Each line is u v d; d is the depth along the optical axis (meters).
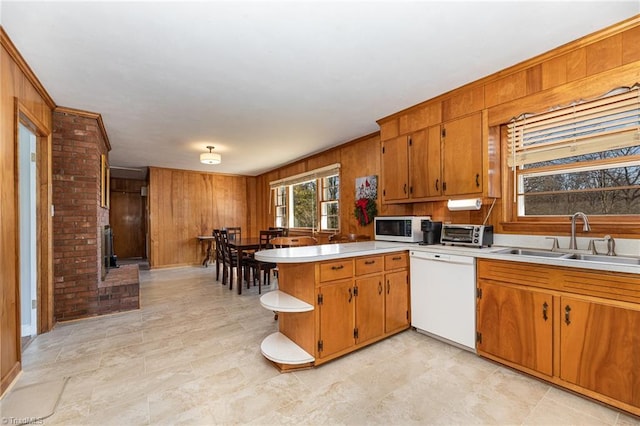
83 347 2.62
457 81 2.68
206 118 3.61
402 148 3.38
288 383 2.05
